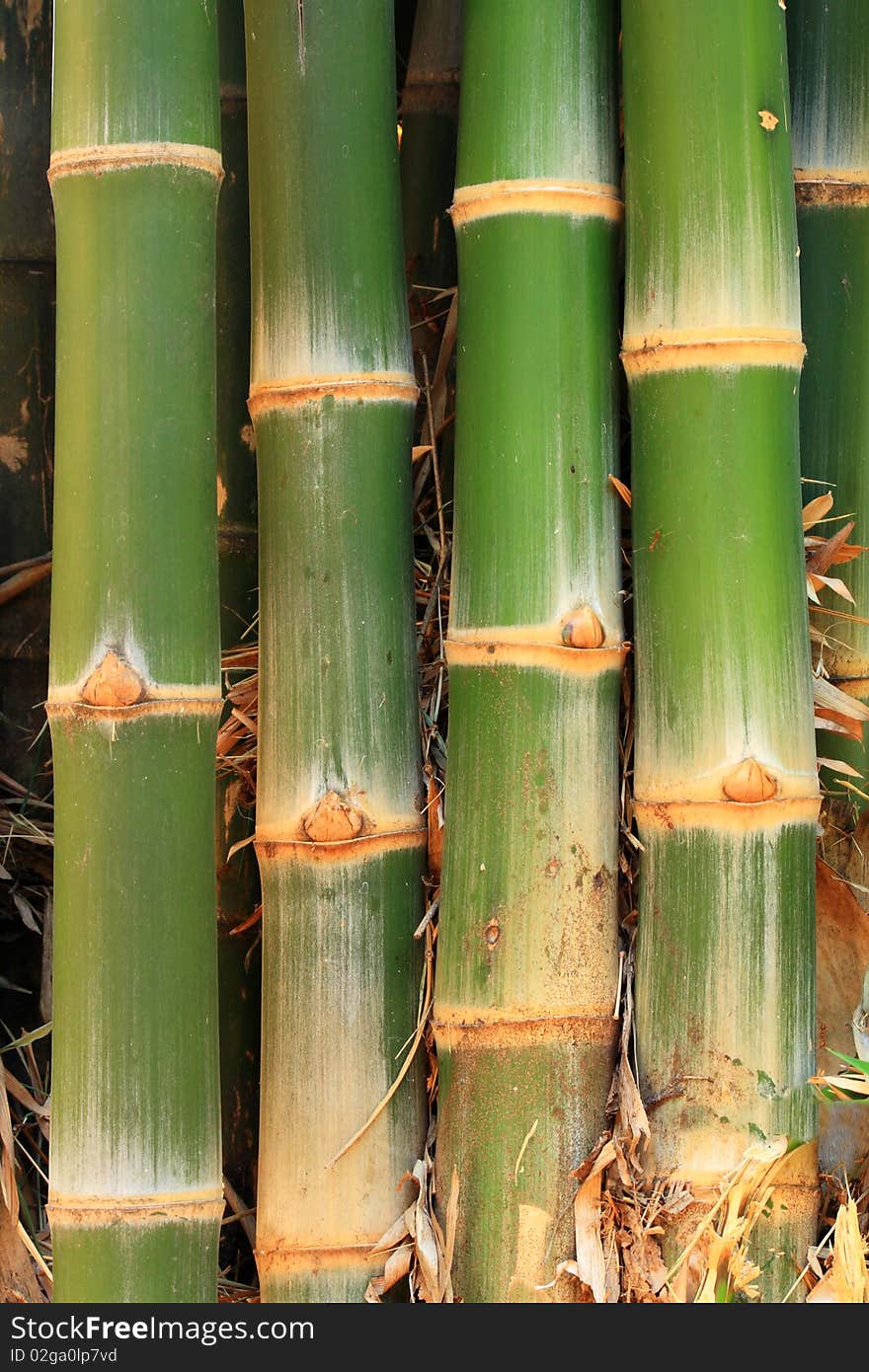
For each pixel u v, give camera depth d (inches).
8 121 84.7
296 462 72.9
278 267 73.1
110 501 69.3
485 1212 71.0
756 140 71.1
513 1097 71.1
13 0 84.8
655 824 71.3
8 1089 79.4
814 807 71.2
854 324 75.8
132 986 69.3
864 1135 74.4
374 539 73.0
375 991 72.6
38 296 85.1
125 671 69.1
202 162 69.9
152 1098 69.4
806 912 71.2
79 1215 69.3
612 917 72.0
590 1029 71.4
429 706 75.4
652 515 71.5
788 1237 70.9
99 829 69.4
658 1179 70.9
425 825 73.9
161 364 69.4
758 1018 70.6
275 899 73.0
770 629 70.8
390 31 74.0
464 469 72.4
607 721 72.2
